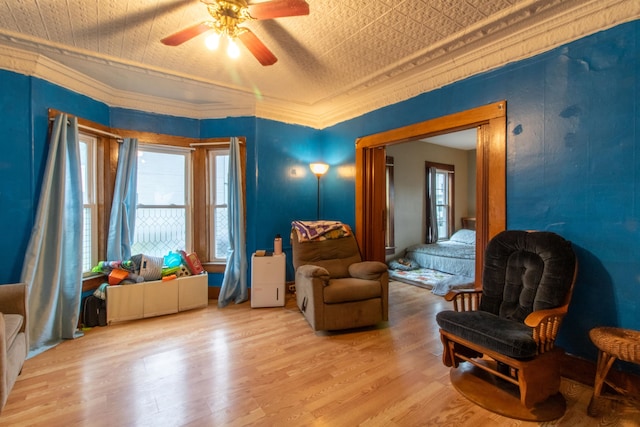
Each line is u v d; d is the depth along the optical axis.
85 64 2.84
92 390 1.98
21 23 2.23
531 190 2.32
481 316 2.06
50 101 2.82
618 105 1.94
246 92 3.57
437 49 2.58
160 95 3.64
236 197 3.80
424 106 3.08
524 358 1.70
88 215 3.26
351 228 3.95
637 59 1.87
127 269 3.28
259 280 3.61
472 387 2.00
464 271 4.94
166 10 2.08
